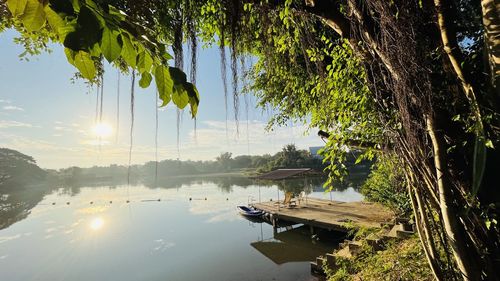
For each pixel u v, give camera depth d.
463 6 1.80
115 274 12.29
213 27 2.60
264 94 6.36
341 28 2.31
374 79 2.01
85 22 0.64
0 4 0.71
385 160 2.63
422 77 1.69
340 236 14.23
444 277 2.13
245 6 2.28
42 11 0.66
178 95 0.86
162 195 46.09
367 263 4.70
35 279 12.10
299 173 19.80
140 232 19.88
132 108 1.26
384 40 1.76
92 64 0.78
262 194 40.09
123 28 0.77
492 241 1.60
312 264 8.98
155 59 0.85
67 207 35.72
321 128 3.29
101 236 19.12
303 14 2.42
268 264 12.01
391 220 7.91
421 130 1.81
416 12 1.78
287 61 3.38
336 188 35.03
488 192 1.57
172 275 11.87
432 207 2.13
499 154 1.51
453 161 1.70
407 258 3.77
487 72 1.45
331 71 2.82
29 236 19.91
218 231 18.89
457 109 1.69
